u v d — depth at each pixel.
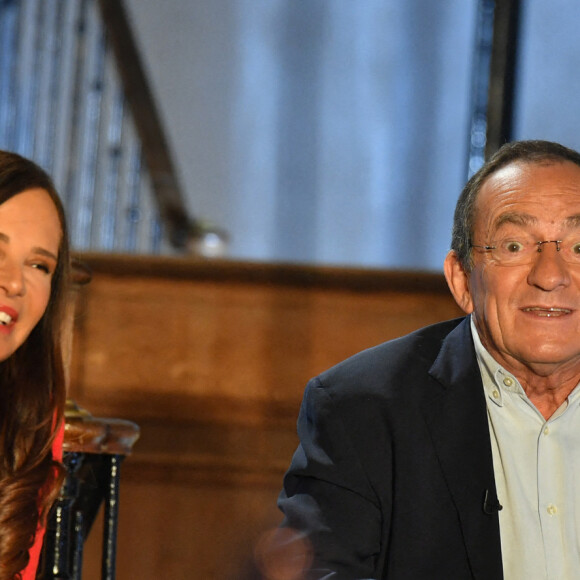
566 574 5.57
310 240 21.45
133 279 10.97
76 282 6.07
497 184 5.63
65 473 5.59
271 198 21.55
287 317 10.99
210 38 21.58
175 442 10.66
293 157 21.58
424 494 5.61
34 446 5.59
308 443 5.88
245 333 10.97
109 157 18.27
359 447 5.73
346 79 21.48
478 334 5.93
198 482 10.45
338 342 10.96
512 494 5.65
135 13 21.38
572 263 5.41
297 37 21.58
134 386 10.88
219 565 10.22
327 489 5.68
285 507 5.74
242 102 21.62
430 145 21.31
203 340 10.97
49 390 5.78
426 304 10.93
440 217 21.16
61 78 18.09
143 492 10.37
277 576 5.53
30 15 18.06
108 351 10.91
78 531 5.85
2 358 5.38
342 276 10.94
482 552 5.43
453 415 5.75
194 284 11.00
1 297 5.26
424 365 6.03
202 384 10.90
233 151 21.62
